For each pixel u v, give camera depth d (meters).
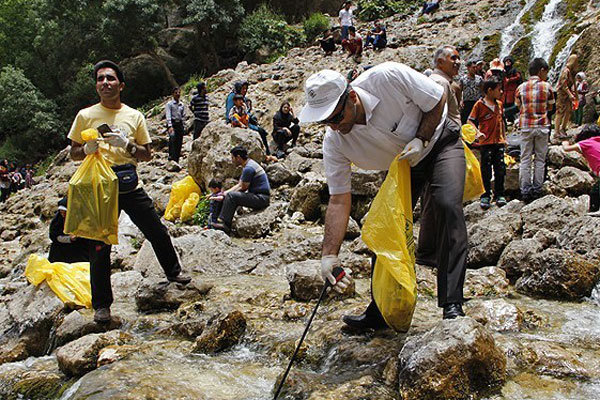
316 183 7.55
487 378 2.67
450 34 16.97
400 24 20.19
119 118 4.15
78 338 4.04
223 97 16.56
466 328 2.68
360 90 2.93
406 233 2.95
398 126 2.98
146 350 3.55
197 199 8.38
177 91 12.12
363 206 7.00
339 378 2.91
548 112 6.82
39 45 28.84
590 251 4.46
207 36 25.72
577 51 12.16
